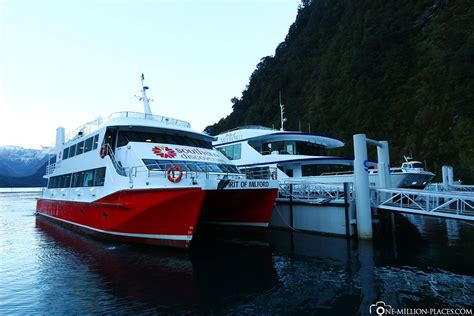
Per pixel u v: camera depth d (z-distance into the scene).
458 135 39.78
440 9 56.31
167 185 11.59
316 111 63.81
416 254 11.62
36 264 11.12
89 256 11.83
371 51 60.16
